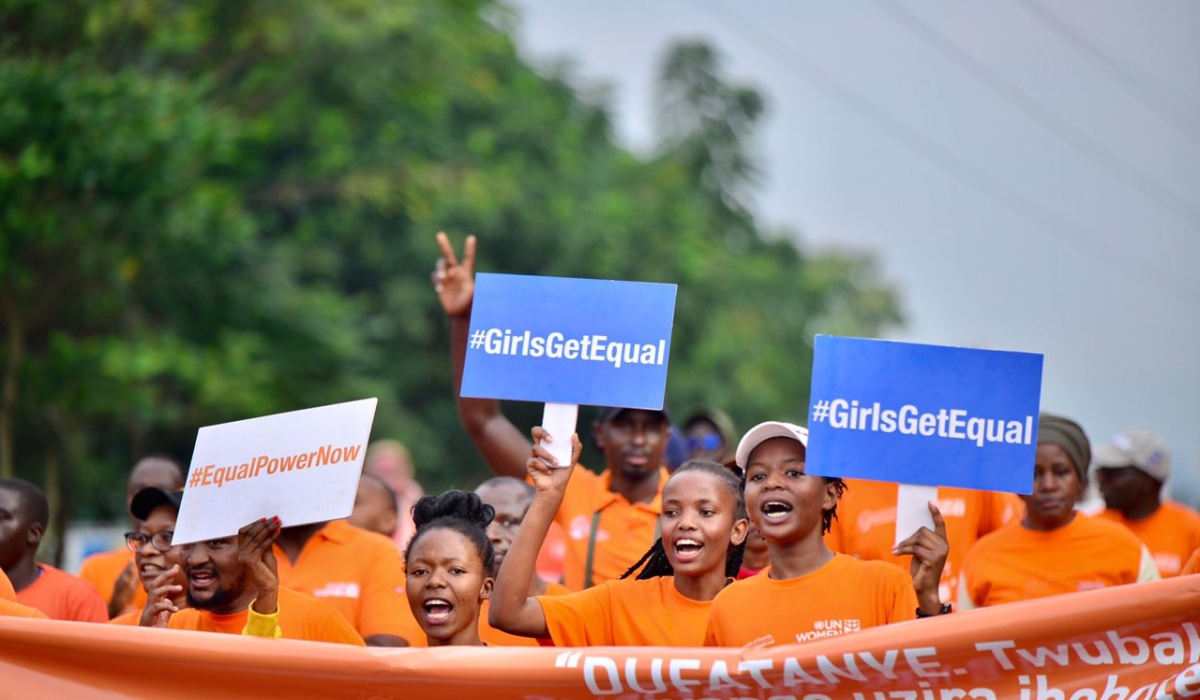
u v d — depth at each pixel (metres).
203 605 10.38
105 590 14.54
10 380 27.72
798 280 67.56
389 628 12.21
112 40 28.47
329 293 38.25
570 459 9.71
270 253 36.84
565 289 9.83
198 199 30.02
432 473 42.59
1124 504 15.45
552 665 8.70
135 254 28.48
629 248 48.00
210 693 9.05
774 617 9.50
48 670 9.15
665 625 10.08
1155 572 12.96
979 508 13.75
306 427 9.65
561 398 9.72
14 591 11.66
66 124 25.00
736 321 52.97
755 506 9.64
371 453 26.47
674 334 49.81
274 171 40.19
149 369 29.59
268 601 9.54
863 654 8.45
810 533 9.63
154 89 27.00
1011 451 9.12
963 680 8.43
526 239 44.03
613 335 9.73
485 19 47.78
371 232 42.88
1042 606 8.39
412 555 9.96
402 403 43.22
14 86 24.84
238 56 35.03
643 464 13.80
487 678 8.75
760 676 8.52
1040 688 8.38
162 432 34.72
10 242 25.45
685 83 70.12
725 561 10.41
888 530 12.62
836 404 9.27
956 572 13.47
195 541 9.73
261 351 35.56
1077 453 13.00
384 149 40.53
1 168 24.36
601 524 13.83
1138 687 8.29
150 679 9.09
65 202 26.33
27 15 26.12
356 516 14.52
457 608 9.82
